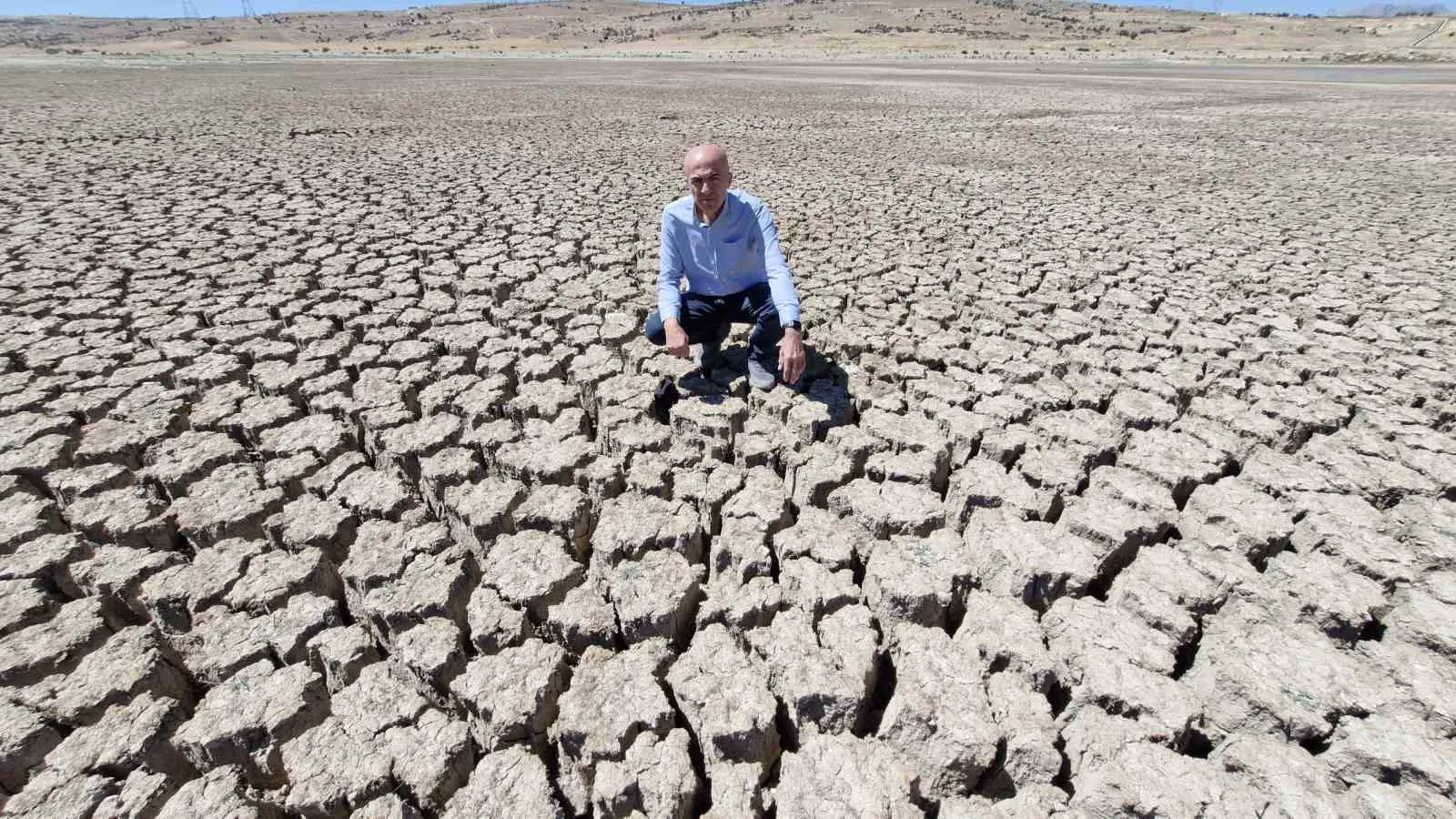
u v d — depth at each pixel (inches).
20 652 82.7
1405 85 1048.2
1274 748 69.3
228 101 748.0
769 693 74.9
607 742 70.9
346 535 104.0
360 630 85.7
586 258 231.3
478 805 65.7
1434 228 274.4
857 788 64.9
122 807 66.2
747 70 1505.9
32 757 73.4
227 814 65.0
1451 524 101.3
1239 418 130.7
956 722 70.3
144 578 94.3
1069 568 90.9
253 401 137.9
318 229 260.4
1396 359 155.9
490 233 258.4
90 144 444.8
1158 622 84.4
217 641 84.2
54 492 113.7
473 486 110.0
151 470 116.8
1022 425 130.4
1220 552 94.8
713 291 139.5
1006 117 657.6
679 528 100.4
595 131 546.9
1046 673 77.3
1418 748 67.6
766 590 89.9
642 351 159.2
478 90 940.0
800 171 387.2
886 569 90.4
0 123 538.6
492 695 75.3
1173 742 70.5
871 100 816.3
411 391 143.9
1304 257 235.9
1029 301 194.4
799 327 122.6
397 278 210.4
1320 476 111.7
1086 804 65.0
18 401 134.7
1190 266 227.8
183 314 181.9
